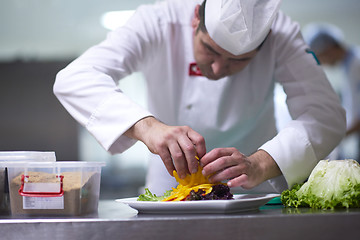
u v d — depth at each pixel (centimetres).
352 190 111
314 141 148
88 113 142
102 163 119
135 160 518
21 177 111
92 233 99
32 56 524
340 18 513
